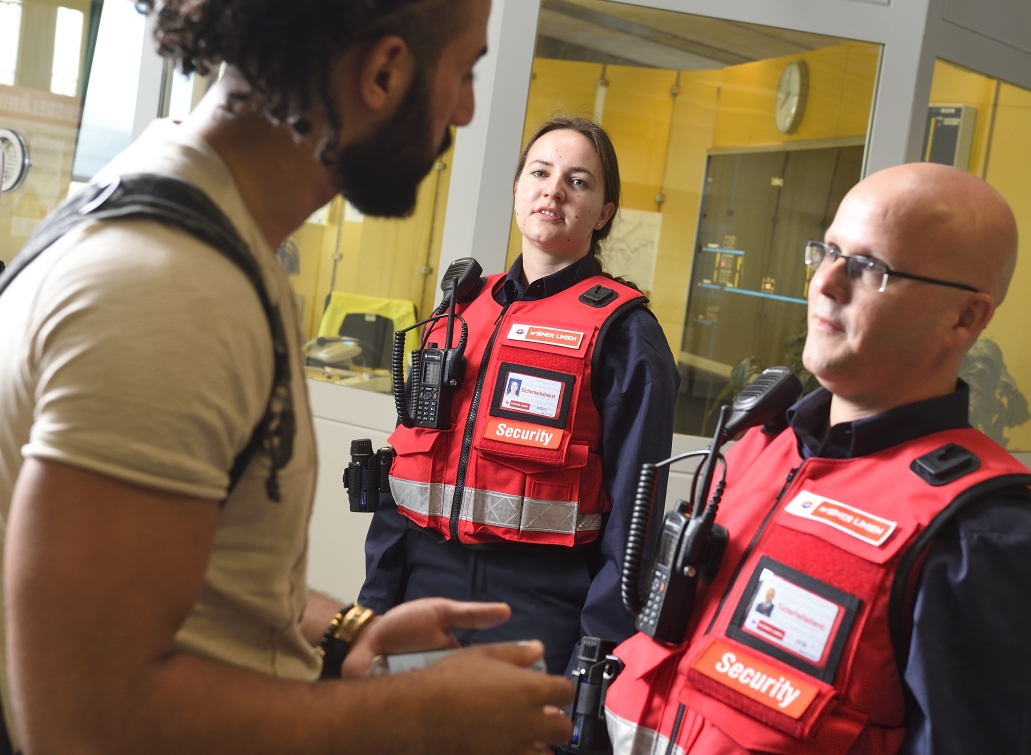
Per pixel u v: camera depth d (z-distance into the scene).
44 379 0.51
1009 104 2.85
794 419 1.06
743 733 0.87
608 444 1.67
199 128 0.64
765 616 0.91
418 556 1.74
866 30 2.61
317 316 2.79
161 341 0.51
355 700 0.58
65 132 2.97
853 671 0.85
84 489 0.48
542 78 2.61
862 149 2.70
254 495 0.61
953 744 0.80
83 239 0.54
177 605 0.52
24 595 0.48
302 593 0.72
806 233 2.73
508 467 1.66
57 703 0.48
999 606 0.81
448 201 2.64
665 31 2.61
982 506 0.86
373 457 1.84
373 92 0.62
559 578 1.64
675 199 2.70
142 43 2.92
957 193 0.92
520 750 0.62
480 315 1.85
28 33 2.95
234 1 0.57
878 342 0.93
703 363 2.74
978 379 3.13
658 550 1.03
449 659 0.64
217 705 0.53
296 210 0.67
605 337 1.71
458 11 0.64
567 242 1.84
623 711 1.01
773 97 2.66
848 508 0.92
